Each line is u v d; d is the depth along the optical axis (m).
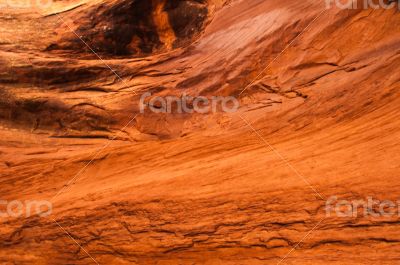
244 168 5.43
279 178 4.98
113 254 4.74
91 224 5.14
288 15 8.46
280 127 6.41
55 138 8.30
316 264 3.93
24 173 6.96
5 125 8.63
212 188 5.17
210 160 6.01
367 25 7.09
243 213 4.62
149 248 4.64
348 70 6.73
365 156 4.86
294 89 7.13
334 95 6.39
